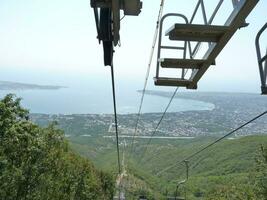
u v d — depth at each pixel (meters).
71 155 43.88
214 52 5.35
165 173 134.62
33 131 20.98
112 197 76.56
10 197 22.55
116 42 5.33
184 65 5.82
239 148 145.88
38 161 23.95
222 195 41.62
